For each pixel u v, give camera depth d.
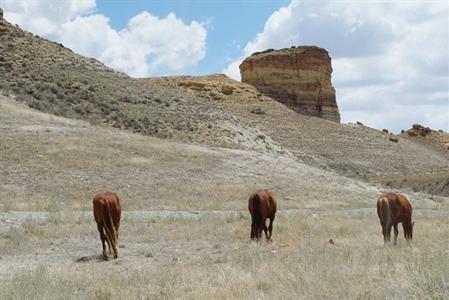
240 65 154.50
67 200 31.19
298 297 8.37
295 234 19.20
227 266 11.97
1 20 81.25
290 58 148.25
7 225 20.38
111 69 84.69
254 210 17.39
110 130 50.94
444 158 131.38
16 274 11.38
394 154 113.19
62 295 9.48
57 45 85.69
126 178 36.84
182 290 9.58
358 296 8.08
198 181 38.91
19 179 33.34
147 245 17.45
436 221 24.70
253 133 75.56
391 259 11.26
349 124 144.50
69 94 64.12
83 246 17.20
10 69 67.25
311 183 44.34
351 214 28.31
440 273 8.56
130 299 9.23
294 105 145.12
